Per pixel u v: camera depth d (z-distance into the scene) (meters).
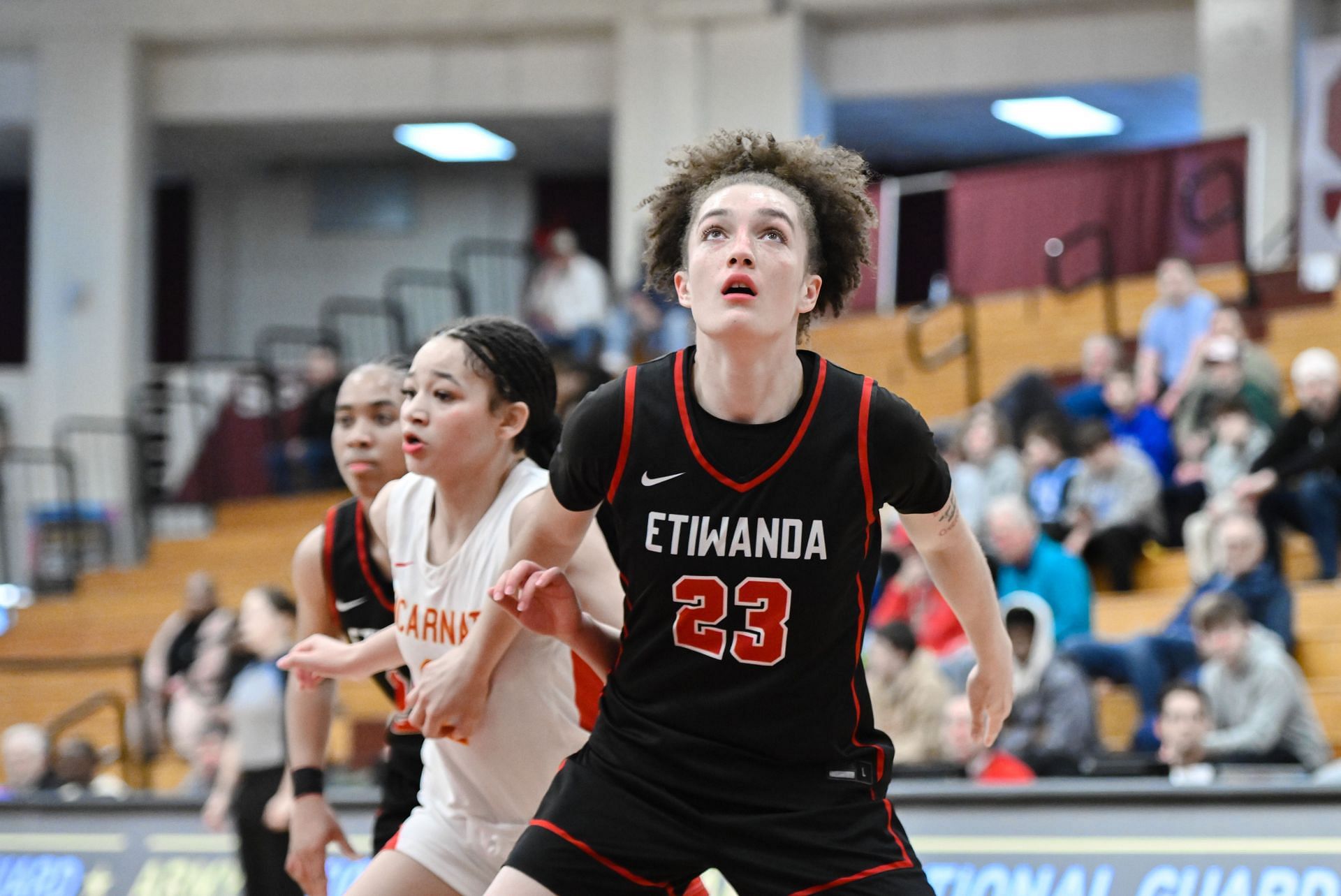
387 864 3.41
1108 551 9.68
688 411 2.74
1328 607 8.71
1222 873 4.77
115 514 17.47
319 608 3.84
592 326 14.77
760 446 2.71
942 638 8.52
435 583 3.34
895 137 19.48
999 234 14.65
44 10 18.00
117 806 6.40
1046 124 18.81
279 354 20.25
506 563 3.03
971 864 5.06
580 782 2.86
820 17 17.41
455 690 3.12
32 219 18.45
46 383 17.73
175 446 18.19
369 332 20.14
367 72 18.12
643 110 17.17
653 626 2.81
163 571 14.88
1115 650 8.18
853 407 2.72
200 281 20.69
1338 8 16.27
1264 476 8.90
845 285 3.03
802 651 2.76
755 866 2.76
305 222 20.50
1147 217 13.96
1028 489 10.09
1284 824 4.77
